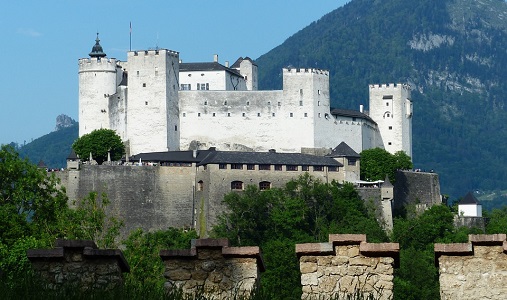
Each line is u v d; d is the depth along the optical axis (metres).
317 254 47.78
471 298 47.12
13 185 154.00
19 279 47.69
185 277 48.31
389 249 47.38
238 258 48.31
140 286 47.62
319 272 47.69
